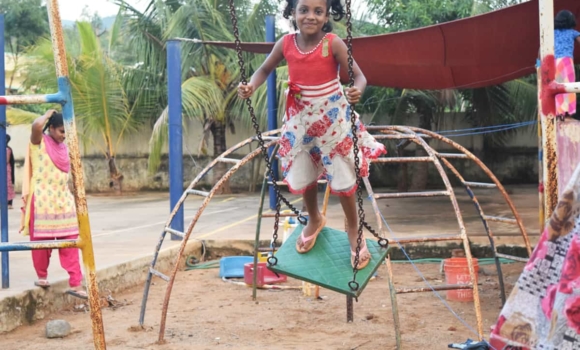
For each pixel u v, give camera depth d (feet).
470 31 30.58
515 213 21.12
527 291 9.60
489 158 67.00
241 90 12.98
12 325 19.49
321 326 20.33
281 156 14.35
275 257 14.66
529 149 66.85
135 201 59.36
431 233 33.06
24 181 20.52
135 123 66.64
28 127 69.46
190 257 31.55
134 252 28.71
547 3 10.53
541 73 10.68
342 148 13.78
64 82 11.32
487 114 60.13
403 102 59.26
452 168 21.61
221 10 60.80
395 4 54.70
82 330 19.67
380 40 32.04
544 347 9.30
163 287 26.32
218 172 66.08
